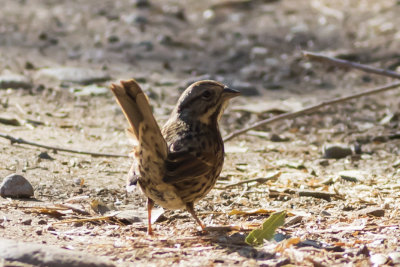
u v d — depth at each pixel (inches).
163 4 1051.3
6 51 772.6
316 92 686.5
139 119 262.5
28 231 293.4
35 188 370.3
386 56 777.6
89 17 968.3
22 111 557.9
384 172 441.1
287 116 468.4
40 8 1024.9
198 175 281.7
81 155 456.1
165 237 294.4
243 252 270.2
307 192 375.6
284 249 268.4
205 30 920.3
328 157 484.4
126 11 1008.2
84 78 676.1
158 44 847.7
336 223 317.7
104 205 341.7
